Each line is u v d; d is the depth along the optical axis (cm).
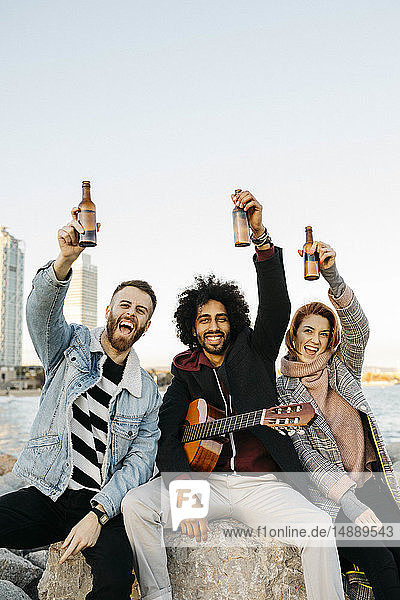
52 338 310
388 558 295
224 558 300
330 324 351
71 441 302
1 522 288
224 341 347
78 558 315
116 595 270
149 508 287
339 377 348
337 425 339
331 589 280
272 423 306
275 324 336
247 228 328
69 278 302
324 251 344
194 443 320
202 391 345
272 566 301
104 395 312
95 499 286
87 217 304
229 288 358
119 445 307
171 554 308
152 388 324
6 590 373
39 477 300
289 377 353
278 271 335
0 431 1970
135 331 312
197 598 301
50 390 312
